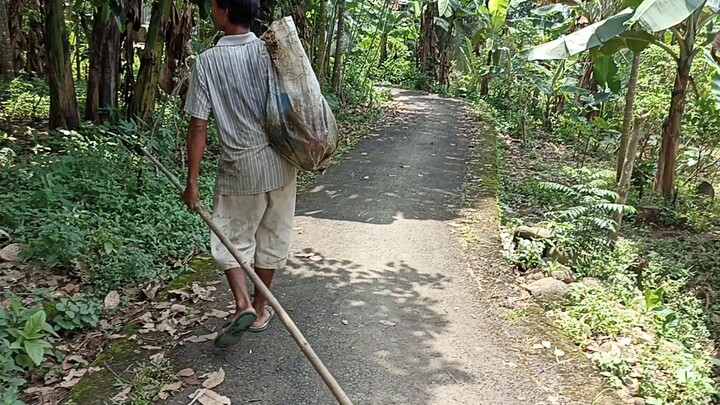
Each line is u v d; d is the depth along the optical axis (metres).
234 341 3.16
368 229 5.51
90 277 3.95
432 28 20.98
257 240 3.32
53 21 6.91
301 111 2.95
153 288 3.98
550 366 3.41
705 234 7.06
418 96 17.95
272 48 2.95
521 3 13.94
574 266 5.07
